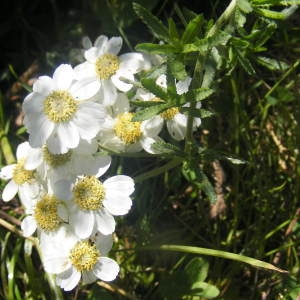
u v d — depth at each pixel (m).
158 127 0.10
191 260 0.11
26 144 0.11
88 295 0.11
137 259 0.12
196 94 0.09
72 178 0.10
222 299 0.12
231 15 0.09
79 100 0.09
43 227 0.10
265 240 0.12
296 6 0.10
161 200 0.12
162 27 0.08
